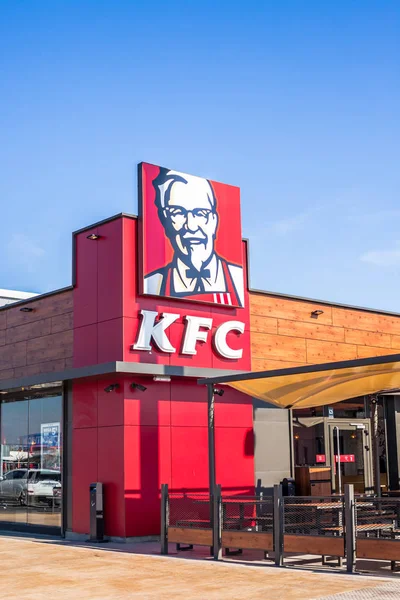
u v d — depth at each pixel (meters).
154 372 17.17
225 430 18.94
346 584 11.29
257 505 18.05
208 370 18.34
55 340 19.48
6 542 17.78
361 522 15.69
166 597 10.55
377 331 22.64
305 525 14.45
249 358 19.56
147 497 17.39
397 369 14.49
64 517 18.75
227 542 14.09
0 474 21.53
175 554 15.05
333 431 20.89
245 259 20.08
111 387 17.61
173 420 18.14
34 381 19.06
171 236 18.41
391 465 21.95
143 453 17.50
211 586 11.34
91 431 18.19
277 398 17.47
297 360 20.53
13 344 20.92
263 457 19.52
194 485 18.20
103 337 18.02
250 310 19.86
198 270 18.75
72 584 11.73
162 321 18.03
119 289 17.73
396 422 22.12
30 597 10.73
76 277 19.08
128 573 12.71
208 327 18.83
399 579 11.68
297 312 20.80
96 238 18.47
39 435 20.17
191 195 19.00
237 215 19.91
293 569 12.92
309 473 19.81
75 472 18.52
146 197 18.14
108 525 17.34
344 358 21.59
